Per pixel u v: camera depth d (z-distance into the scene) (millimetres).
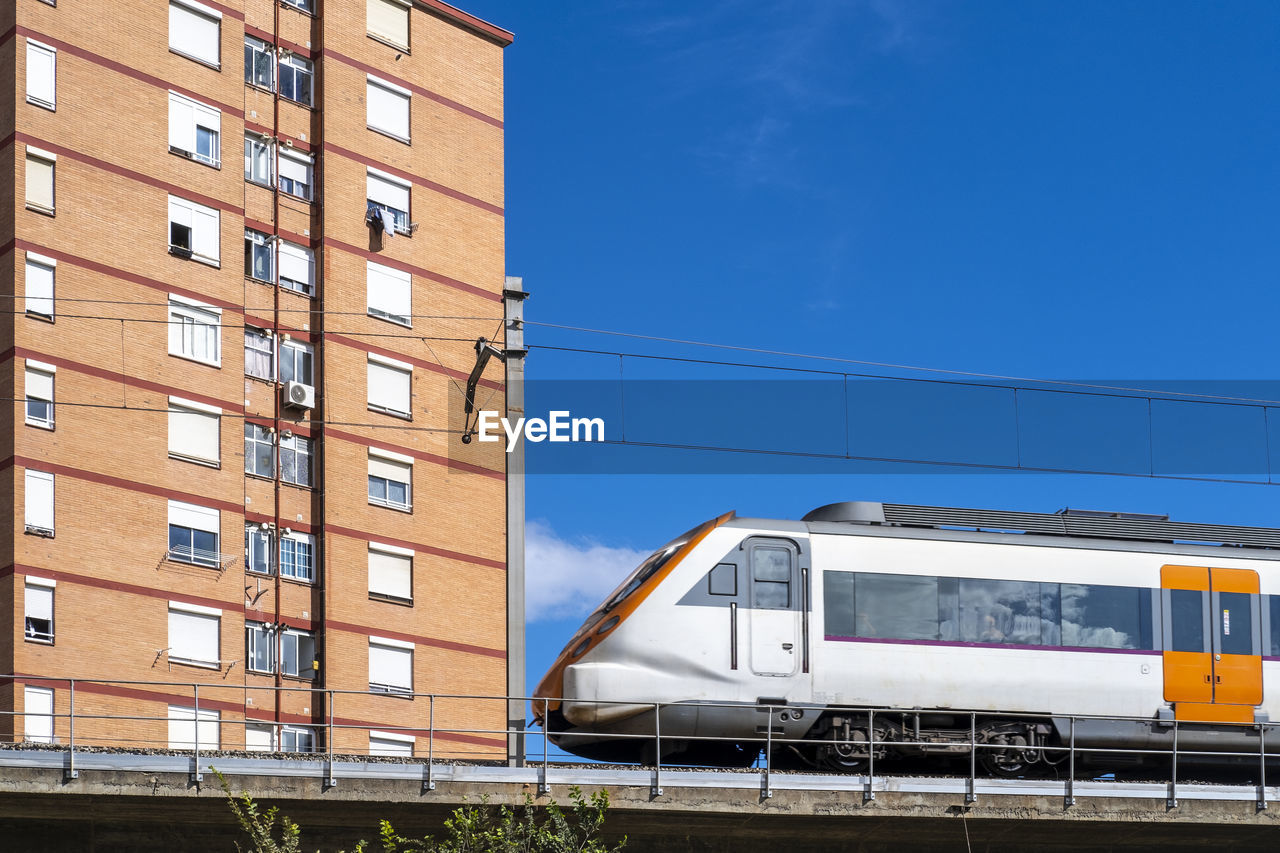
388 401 46969
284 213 46344
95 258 42656
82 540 41188
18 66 42250
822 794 26984
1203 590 30188
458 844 24266
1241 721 29828
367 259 47250
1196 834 28750
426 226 48656
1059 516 30562
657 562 28719
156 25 44625
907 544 29188
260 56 46750
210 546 43250
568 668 28062
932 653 28812
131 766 24641
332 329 46281
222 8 45906
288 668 43969
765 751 28703
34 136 42219
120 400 42438
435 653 46125
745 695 27984
